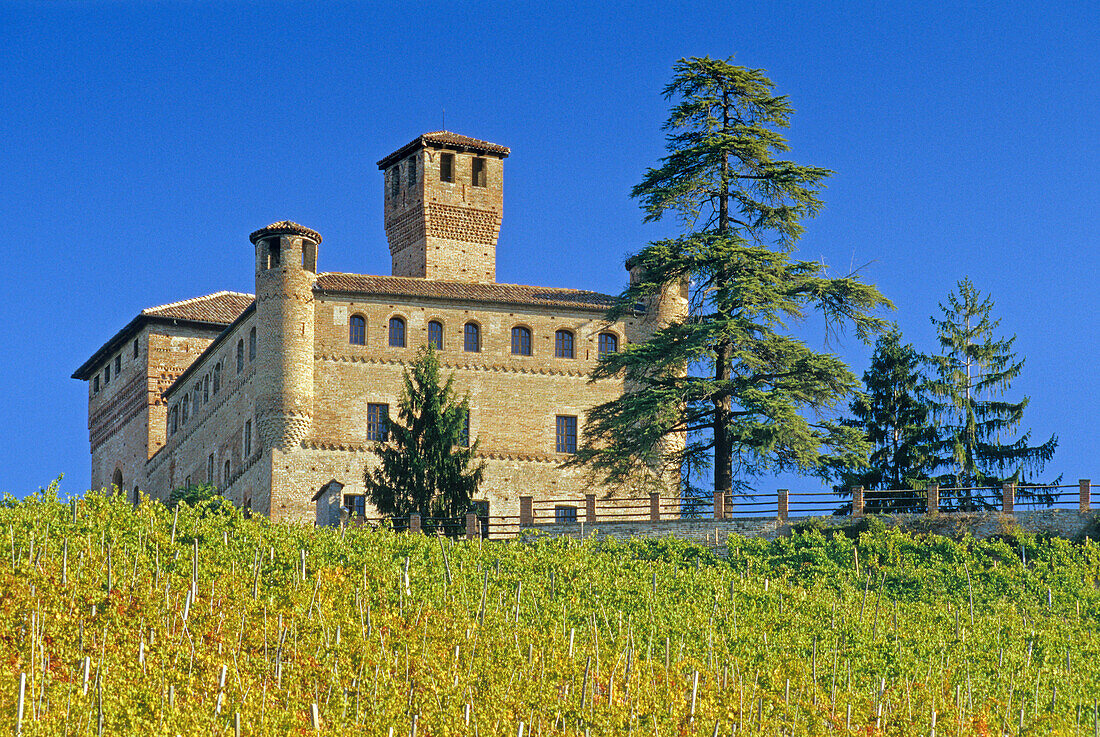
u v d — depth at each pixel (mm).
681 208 59438
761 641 37719
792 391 55531
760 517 53219
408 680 31547
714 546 53156
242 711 28234
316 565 40000
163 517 42156
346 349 65312
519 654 34375
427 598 38312
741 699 32031
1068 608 44781
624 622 38406
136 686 29188
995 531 50781
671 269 58500
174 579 36594
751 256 57688
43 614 32281
